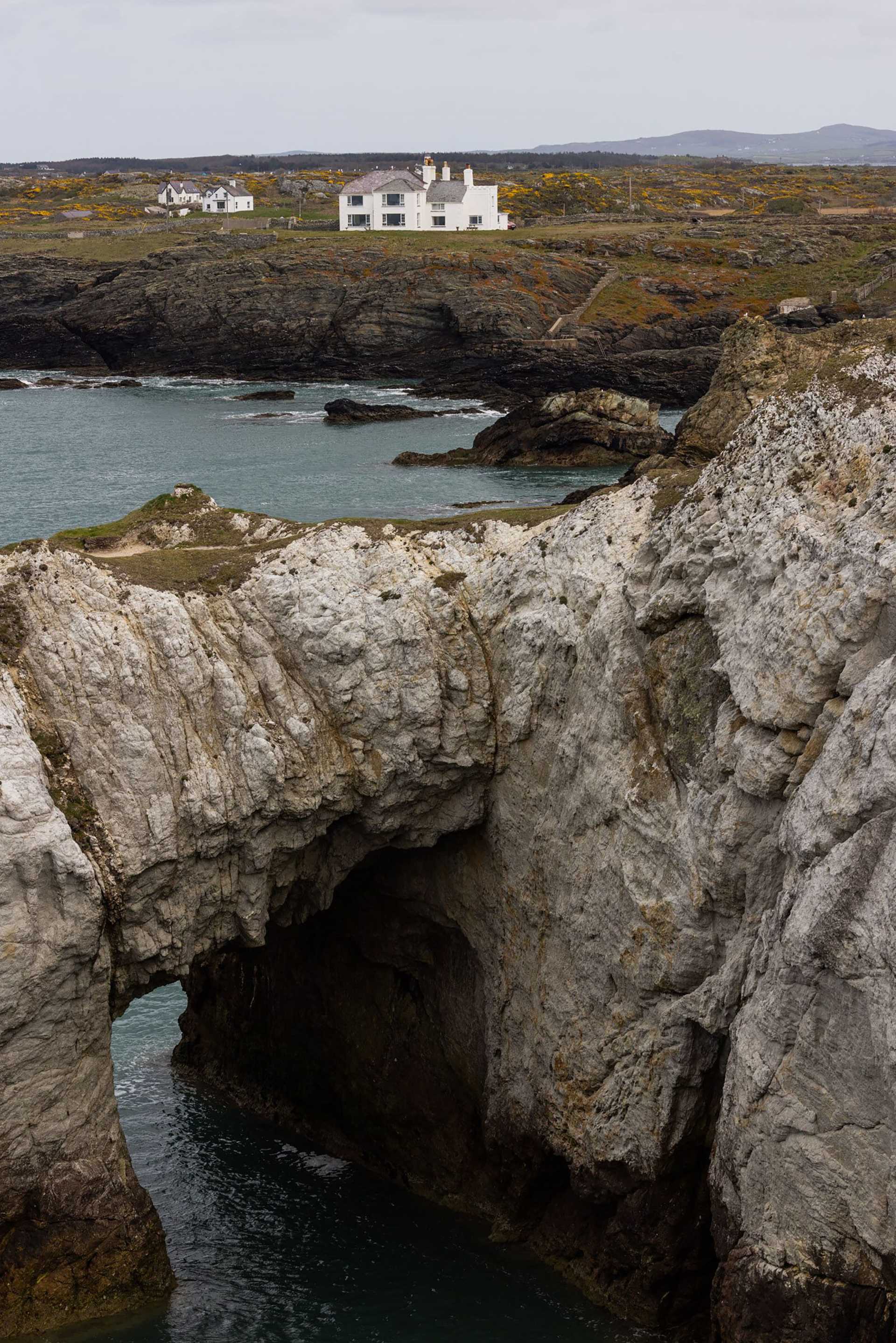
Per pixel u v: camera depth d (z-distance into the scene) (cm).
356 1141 3769
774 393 3011
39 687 3073
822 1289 2345
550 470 10231
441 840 3534
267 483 9538
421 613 3356
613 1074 2964
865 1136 2281
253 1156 3759
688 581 2878
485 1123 3400
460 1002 3547
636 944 2881
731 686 2684
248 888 3288
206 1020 4191
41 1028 2881
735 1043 2533
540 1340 2905
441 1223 3419
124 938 3078
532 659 3241
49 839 2802
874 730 2283
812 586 2545
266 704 3291
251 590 3388
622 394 10662
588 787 3031
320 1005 3856
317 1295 3084
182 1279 3147
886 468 2578
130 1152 3741
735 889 2653
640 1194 2920
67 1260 2970
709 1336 2880
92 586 3183
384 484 9544
